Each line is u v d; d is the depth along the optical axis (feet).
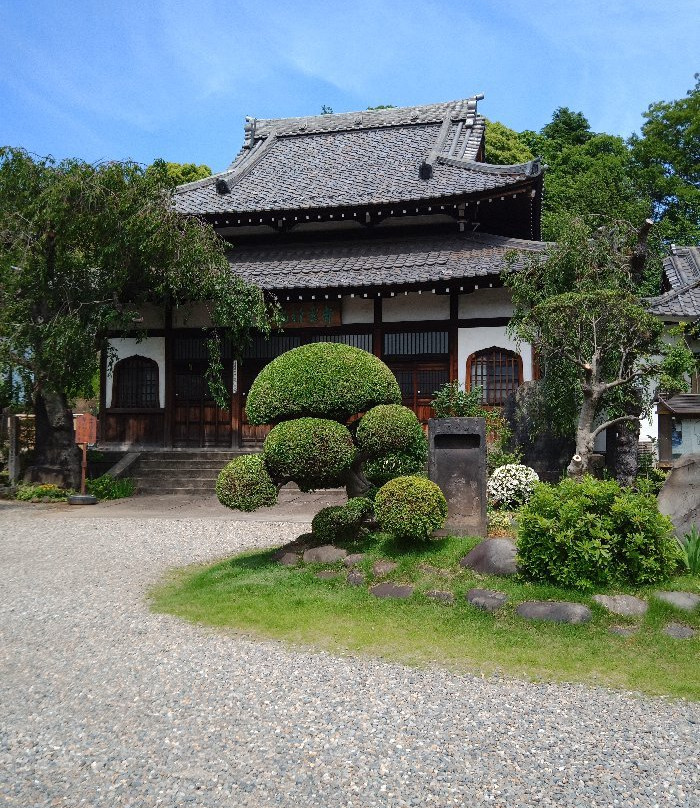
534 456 43.78
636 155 109.70
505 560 24.16
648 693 16.79
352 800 12.15
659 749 13.94
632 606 20.86
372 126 85.71
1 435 59.98
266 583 26.25
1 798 12.39
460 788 12.48
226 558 33.14
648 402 39.22
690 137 104.99
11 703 16.56
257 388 29.45
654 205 109.81
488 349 57.88
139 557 33.60
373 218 67.41
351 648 20.04
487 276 54.65
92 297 53.31
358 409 29.19
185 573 30.22
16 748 14.28
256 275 62.18
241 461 28.27
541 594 21.90
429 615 22.20
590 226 46.93
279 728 14.98
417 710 15.84
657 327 36.60
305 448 26.86
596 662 18.56
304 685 17.40
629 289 42.11
